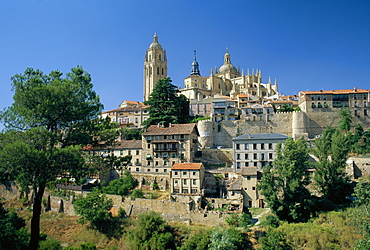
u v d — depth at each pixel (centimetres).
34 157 2861
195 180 6500
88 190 6581
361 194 4528
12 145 2797
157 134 7644
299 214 5103
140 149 7769
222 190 6525
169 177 6988
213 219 5275
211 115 10388
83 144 3494
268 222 4994
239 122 9750
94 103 3681
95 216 5375
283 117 9662
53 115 3331
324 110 9756
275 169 5644
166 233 4788
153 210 5753
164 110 9175
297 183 5188
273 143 7106
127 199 6088
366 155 7300
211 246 4222
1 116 3256
